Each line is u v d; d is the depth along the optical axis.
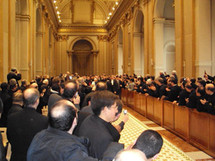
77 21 34.12
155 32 15.17
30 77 13.66
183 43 11.14
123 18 23.62
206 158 5.22
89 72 36.50
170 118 7.60
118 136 2.59
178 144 6.30
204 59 9.98
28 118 3.00
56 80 5.53
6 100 5.77
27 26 13.32
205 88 5.64
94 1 34.03
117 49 28.12
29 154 1.94
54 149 1.82
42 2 18.17
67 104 2.09
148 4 16.25
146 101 10.08
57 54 33.56
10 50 10.02
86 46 36.34
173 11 15.85
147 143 1.82
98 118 2.52
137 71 20.00
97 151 2.22
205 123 5.54
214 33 10.09
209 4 10.00
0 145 2.24
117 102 2.59
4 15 9.38
